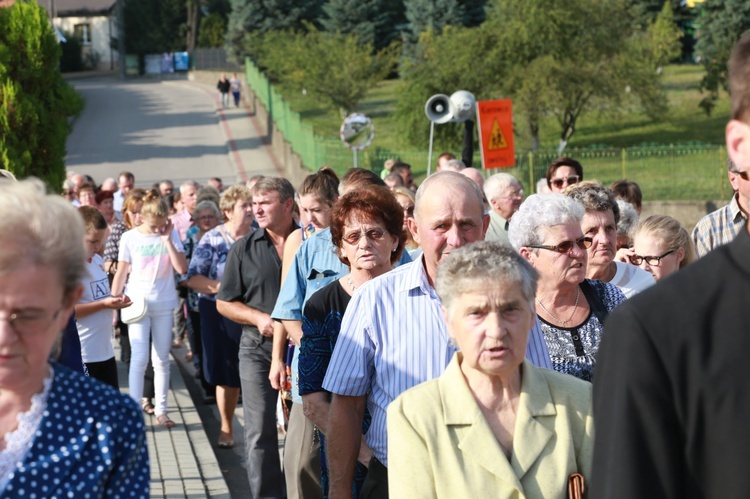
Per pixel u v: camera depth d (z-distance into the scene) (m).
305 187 10.25
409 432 5.32
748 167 3.08
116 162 63.50
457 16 82.81
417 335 6.59
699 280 3.02
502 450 5.27
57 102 21.36
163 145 70.00
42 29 20.92
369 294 6.75
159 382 14.31
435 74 58.97
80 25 137.38
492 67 58.97
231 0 107.69
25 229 3.82
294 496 9.04
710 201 39.88
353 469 6.79
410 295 6.68
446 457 5.25
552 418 5.36
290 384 10.30
